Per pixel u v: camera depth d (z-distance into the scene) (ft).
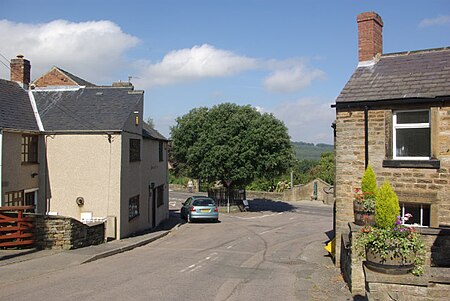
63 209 61.41
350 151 42.24
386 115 40.40
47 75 93.04
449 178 37.19
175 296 30.68
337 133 42.88
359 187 41.73
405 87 40.75
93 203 61.11
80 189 61.36
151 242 61.62
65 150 61.72
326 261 47.60
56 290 31.12
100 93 71.10
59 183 61.62
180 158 123.54
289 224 90.74
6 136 54.13
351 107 42.11
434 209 37.70
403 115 40.45
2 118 56.03
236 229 80.59
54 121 63.21
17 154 56.44
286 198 157.58
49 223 47.19
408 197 38.93
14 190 55.52
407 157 40.06
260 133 112.68
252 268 42.91
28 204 59.47
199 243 61.31
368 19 47.19
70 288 31.81
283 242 63.72
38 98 69.46
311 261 47.60
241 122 113.09
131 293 30.94
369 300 24.85
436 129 37.83
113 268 40.19
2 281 33.22
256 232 76.23
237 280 36.81
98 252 46.85
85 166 61.36
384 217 28.66
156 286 33.40
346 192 42.50
